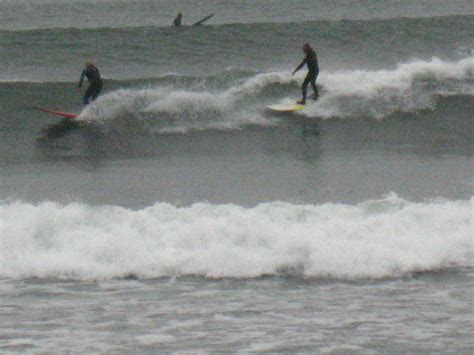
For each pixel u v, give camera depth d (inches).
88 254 2010.3
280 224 2126.0
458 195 2456.9
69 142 3149.6
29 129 3309.5
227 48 4731.8
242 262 1991.9
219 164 2864.2
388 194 2474.2
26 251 2021.4
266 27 4982.8
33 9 7367.1
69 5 7613.2
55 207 2194.9
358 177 2674.7
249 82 3809.1
